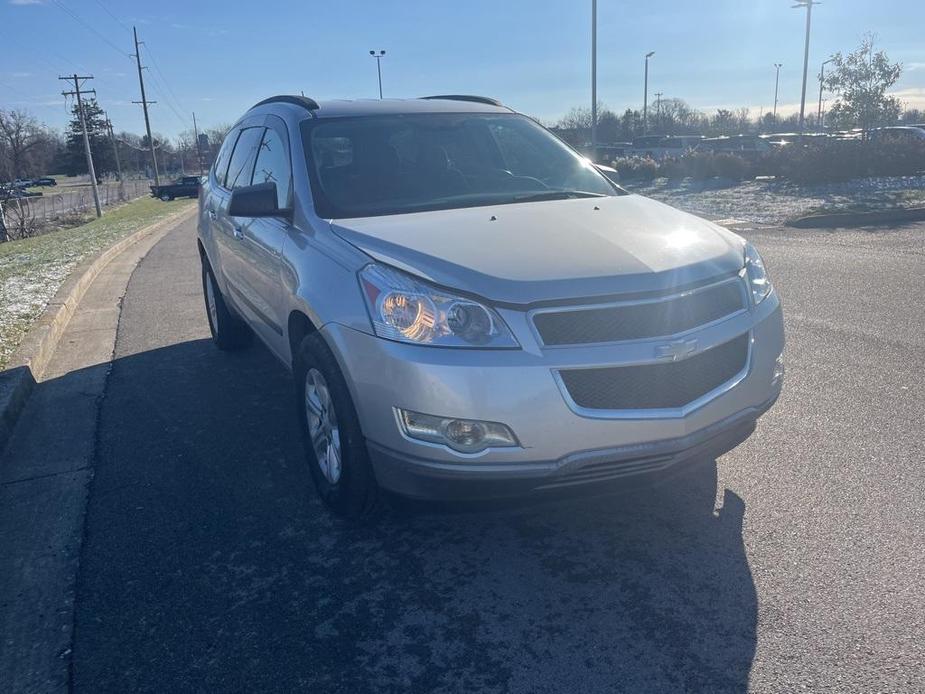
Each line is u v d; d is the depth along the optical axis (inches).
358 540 150.2
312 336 151.2
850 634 116.4
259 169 213.6
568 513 155.8
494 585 133.9
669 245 142.8
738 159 1004.6
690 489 162.1
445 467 126.3
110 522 160.6
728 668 111.3
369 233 150.3
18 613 131.4
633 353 126.5
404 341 128.3
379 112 200.8
